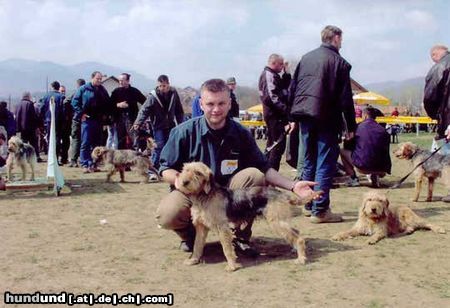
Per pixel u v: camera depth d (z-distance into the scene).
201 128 5.36
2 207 8.31
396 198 9.10
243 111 39.28
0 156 11.59
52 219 7.39
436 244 5.93
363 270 4.98
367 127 10.03
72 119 15.06
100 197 9.37
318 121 6.94
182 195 5.33
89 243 6.03
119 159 11.44
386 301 4.17
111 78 29.20
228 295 4.33
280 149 9.28
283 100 9.21
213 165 5.40
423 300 4.19
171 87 11.55
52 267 5.10
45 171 14.10
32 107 15.74
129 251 5.68
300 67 7.18
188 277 4.80
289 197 5.20
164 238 6.26
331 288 4.48
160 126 11.49
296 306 4.08
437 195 9.41
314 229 6.75
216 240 6.16
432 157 8.66
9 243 6.02
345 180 10.52
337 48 7.09
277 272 4.93
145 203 8.74
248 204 5.09
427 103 8.67
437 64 8.47
